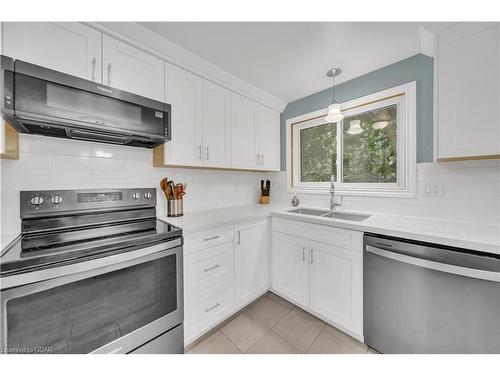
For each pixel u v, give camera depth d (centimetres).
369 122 191
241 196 242
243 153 204
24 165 116
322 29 128
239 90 195
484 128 108
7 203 112
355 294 137
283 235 183
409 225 129
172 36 134
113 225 136
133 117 120
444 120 121
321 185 227
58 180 126
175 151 152
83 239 104
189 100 159
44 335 82
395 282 118
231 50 149
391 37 136
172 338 122
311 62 165
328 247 151
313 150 235
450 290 101
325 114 213
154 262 113
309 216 166
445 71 120
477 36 110
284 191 251
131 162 156
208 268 144
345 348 134
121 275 101
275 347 136
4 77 83
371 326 129
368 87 182
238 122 199
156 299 114
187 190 193
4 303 74
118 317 101
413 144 157
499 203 125
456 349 100
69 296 87
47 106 93
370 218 155
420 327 110
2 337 75
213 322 147
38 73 90
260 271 186
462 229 117
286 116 249
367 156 192
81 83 101
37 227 116
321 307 156
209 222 146
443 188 144
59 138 127
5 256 80
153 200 163
